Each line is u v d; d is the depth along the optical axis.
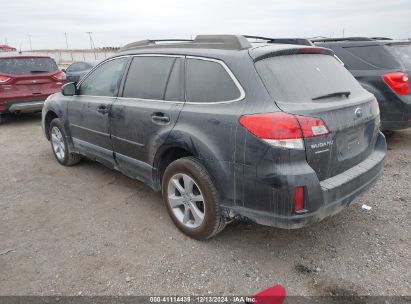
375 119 3.52
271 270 3.03
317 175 2.79
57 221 3.95
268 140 2.66
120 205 4.30
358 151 3.26
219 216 3.17
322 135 2.74
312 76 3.12
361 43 6.01
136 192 4.66
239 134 2.83
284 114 2.66
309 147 2.68
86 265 3.15
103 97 4.48
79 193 4.68
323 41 6.50
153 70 3.82
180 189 3.46
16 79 8.80
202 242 3.45
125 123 4.00
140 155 3.91
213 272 3.02
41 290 2.86
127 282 2.93
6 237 3.63
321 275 2.96
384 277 2.90
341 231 3.59
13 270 3.11
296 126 2.63
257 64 2.95
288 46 3.25
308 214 2.70
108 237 3.59
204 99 3.22
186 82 3.42
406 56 5.84
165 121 3.47
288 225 2.72
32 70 9.12
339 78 3.38
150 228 3.73
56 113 5.47
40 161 6.07
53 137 5.81
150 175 3.85
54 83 9.41
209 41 3.45
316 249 3.31
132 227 3.77
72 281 2.95
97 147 4.70
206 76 3.25
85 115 4.78
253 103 2.84
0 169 5.72
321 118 2.77
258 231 3.62
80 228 3.79
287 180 2.62
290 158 2.63
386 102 5.68
